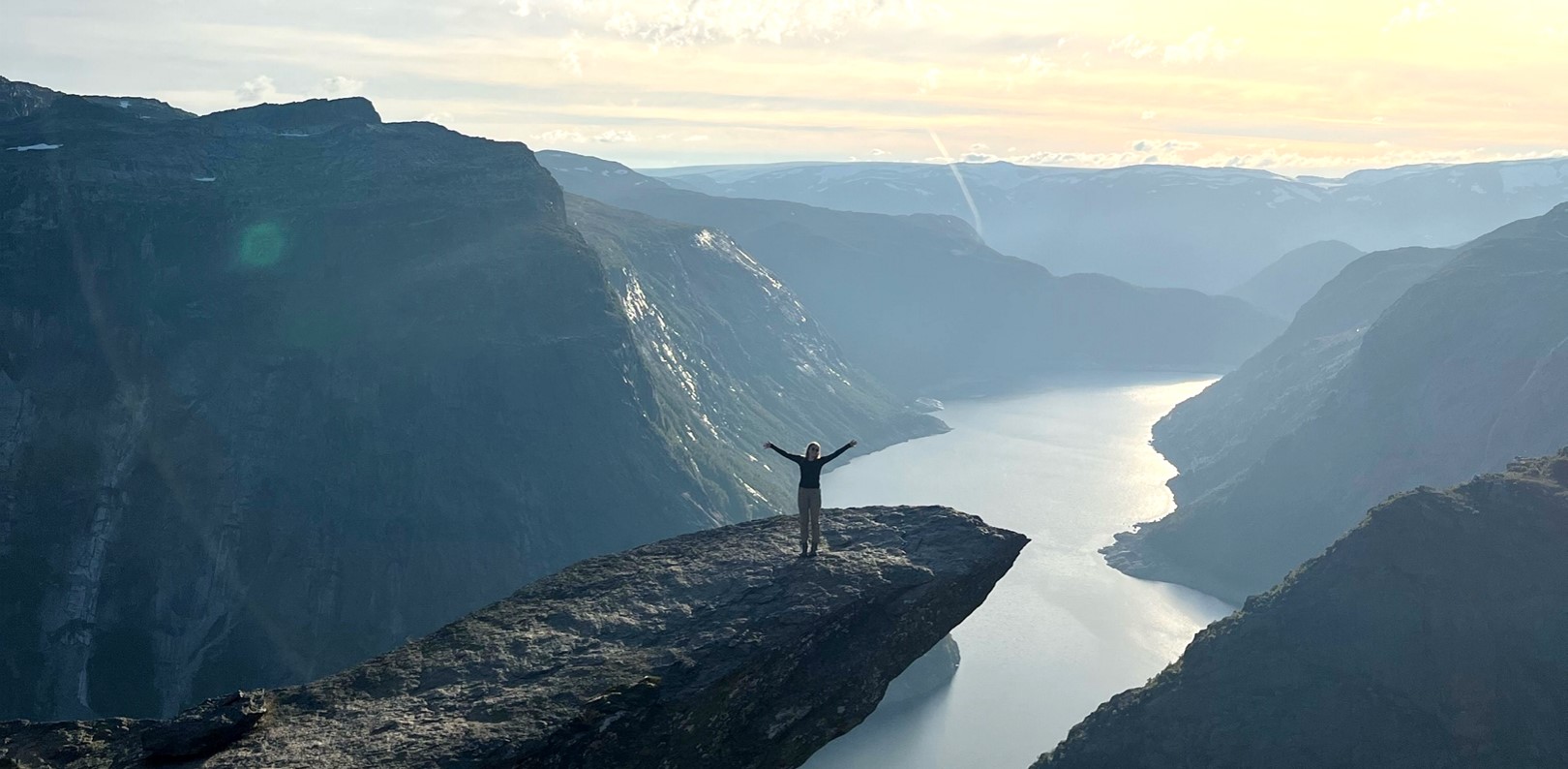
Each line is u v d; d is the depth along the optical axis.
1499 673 77.38
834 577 28.22
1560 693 75.19
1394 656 80.25
